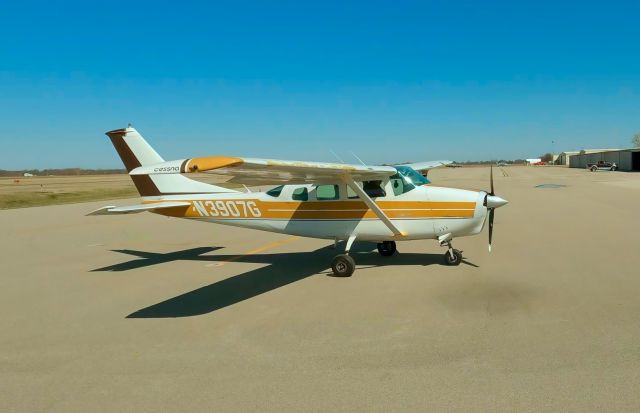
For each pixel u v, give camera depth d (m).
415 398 3.69
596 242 10.45
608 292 6.46
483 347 4.65
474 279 7.48
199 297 7.02
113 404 3.81
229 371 4.36
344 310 6.10
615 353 4.39
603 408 3.44
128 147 9.88
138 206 9.12
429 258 9.32
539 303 6.07
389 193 8.44
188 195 9.62
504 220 14.84
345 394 3.81
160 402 3.81
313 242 12.16
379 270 8.40
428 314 5.78
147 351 4.93
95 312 6.45
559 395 3.64
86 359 4.78
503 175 55.72
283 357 4.63
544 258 8.93
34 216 21.34
